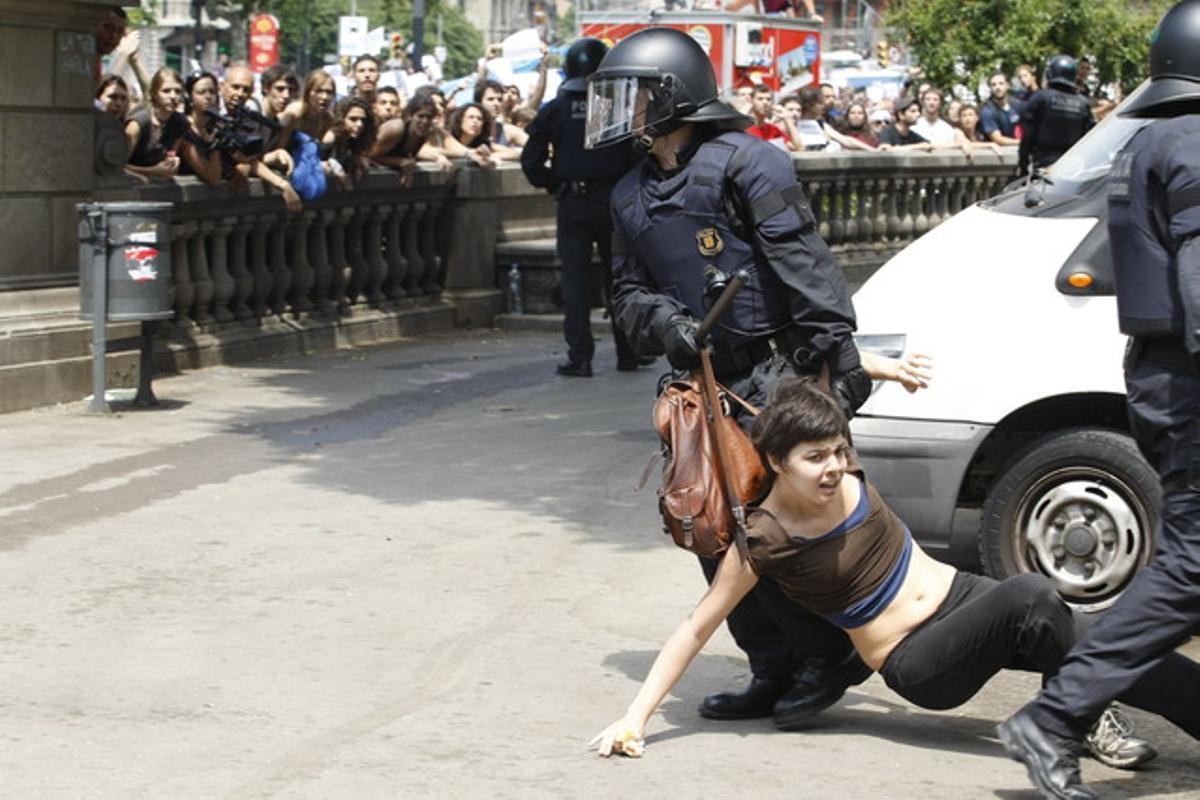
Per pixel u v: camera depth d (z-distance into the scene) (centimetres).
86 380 1226
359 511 929
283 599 766
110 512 917
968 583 569
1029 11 2736
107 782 557
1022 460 715
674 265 596
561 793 551
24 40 1182
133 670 669
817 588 562
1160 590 522
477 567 824
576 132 1352
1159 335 525
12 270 1188
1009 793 555
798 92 2231
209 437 1115
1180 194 513
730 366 598
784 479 555
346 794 549
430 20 8812
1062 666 534
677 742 600
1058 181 780
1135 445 699
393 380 1345
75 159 1223
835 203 2136
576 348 1377
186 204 1340
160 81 1330
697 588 795
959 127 2434
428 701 639
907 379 603
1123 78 2822
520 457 1071
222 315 1404
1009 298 725
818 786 559
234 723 613
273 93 1445
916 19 2806
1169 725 620
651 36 598
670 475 567
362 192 1528
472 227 1647
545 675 671
